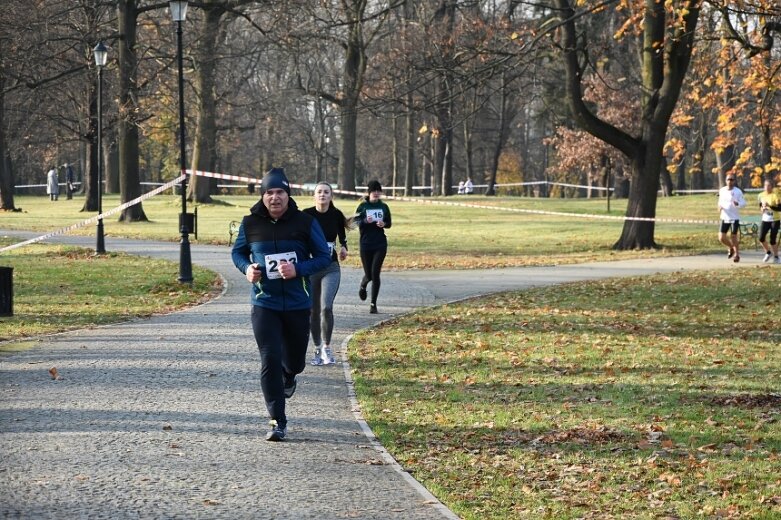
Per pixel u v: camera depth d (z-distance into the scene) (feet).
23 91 158.40
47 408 30.76
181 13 71.15
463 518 21.59
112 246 99.30
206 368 38.32
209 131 163.02
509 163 289.12
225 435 28.02
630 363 41.47
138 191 134.21
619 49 175.32
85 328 49.55
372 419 30.81
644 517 21.98
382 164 299.17
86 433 27.58
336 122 273.33
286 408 32.01
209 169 165.99
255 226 28.37
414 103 94.84
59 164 272.31
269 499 22.20
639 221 101.86
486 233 122.83
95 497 21.84
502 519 21.70
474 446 27.96
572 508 22.63
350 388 35.86
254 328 28.25
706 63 75.56
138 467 24.34
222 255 90.38
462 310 58.18
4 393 33.01
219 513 21.04
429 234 121.60
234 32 193.98
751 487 24.36
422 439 28.63
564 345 46.14
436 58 94.43
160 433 27.86
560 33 96.32
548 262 90.74
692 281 73.26
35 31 124.98
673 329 51.85
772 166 69.87
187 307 58.80
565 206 168.86
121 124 133.18
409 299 63.36
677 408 32.91
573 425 30.40
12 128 172.45
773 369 40.52
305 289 28.68
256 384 35.45
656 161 100.48
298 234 28.32
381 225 55.52
